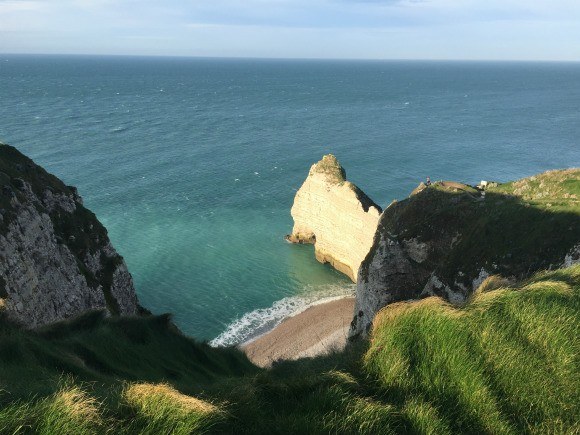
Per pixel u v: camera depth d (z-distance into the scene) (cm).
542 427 747
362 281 4928
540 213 3369
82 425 664
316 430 745
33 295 2972
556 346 875
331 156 7881
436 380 851
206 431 723
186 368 2233
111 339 2016
